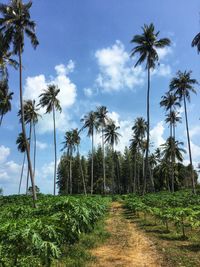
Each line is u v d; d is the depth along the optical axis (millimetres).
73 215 9891
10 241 6527
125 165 106562
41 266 7551
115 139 75750
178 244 12766
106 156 103938
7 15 32000
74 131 77312
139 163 93812
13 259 6641
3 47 32531
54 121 53438
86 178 101062
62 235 9375
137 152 88750
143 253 11328
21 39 32062
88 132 70188
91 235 14094
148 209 20391
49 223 7359
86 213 10320
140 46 43594
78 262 9375
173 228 17125
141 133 76125
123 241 13641
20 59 32281
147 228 17750
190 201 28984
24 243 6645
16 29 31875
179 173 89062
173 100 61188
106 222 21125
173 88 51688
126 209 33250
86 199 14719
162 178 91312
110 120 71438
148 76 44625
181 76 51500
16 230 6516
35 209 10055
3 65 33906
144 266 9586
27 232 6488
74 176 102125
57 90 52938
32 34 32562
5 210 9852
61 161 106375
